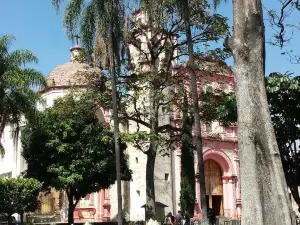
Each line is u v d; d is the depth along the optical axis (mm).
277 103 12789
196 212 38375
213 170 43562
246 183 7172
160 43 26656
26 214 37062
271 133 7355
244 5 7801
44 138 28297
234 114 14180
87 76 25188
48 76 41250
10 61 25281
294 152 13000
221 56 25047
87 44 20797
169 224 26000
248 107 7414
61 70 41531
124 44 21625
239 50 7668
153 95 23609
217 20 23719
